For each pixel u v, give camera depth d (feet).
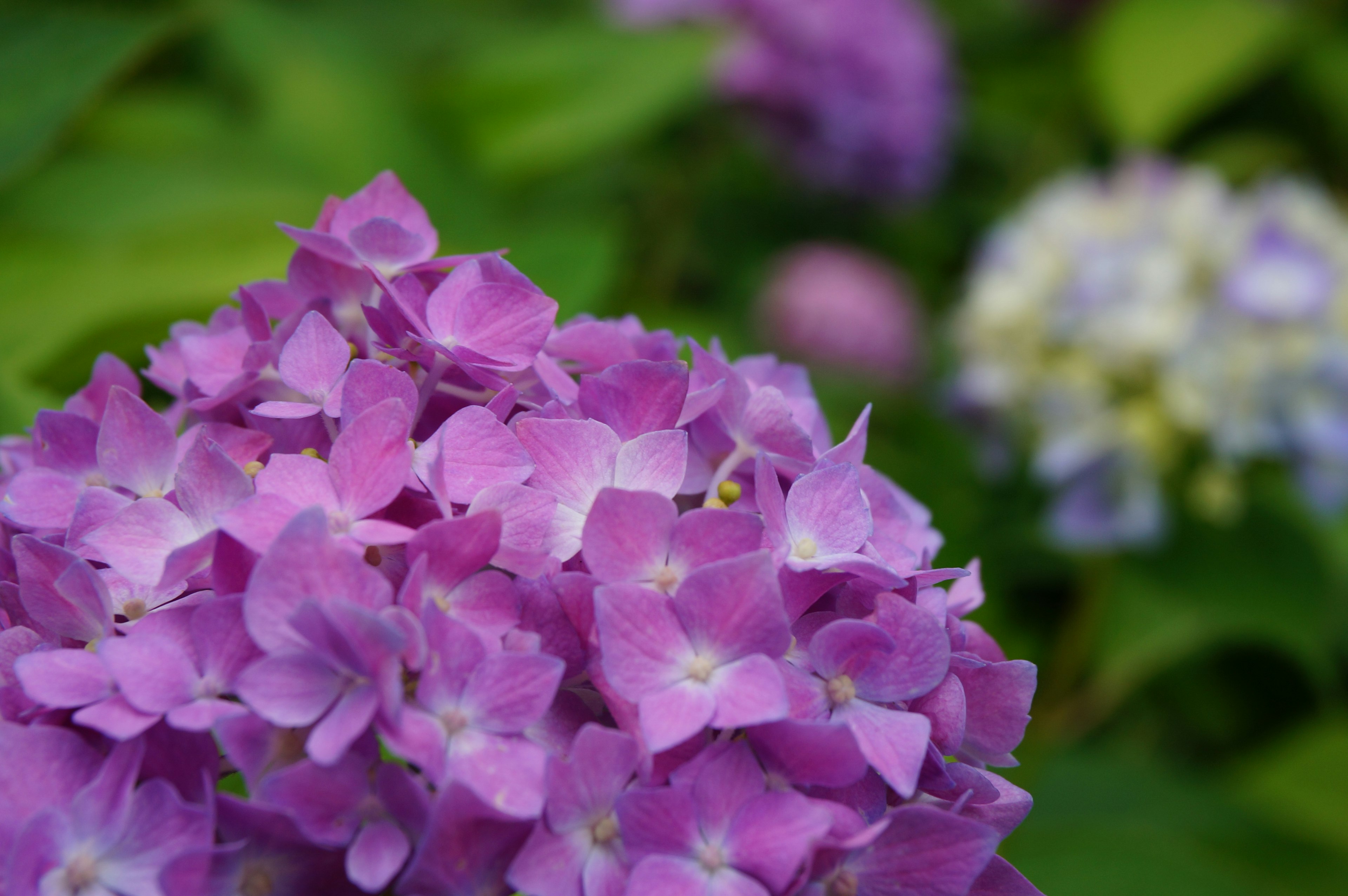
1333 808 3.57
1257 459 3.79
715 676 1.75
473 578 1.76
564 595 1.77
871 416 4.19
